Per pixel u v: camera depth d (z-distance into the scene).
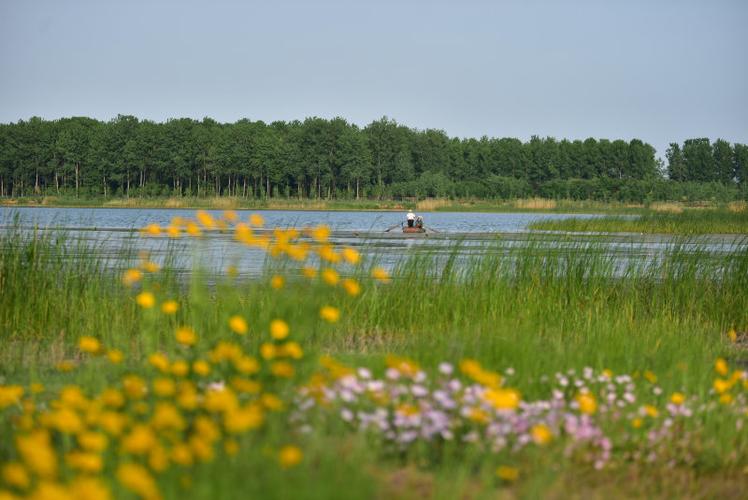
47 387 14.20
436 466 10.45
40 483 7.56
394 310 23.81
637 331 21.33
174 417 8.80
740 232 84.88
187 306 20.34
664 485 10.84
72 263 24.62
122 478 7.03
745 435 12.38
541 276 28.22
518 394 12.80
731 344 22.72
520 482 10.30
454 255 27.77
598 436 11.60
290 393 10.94
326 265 24.72
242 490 8.01
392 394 11.13
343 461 9.31
